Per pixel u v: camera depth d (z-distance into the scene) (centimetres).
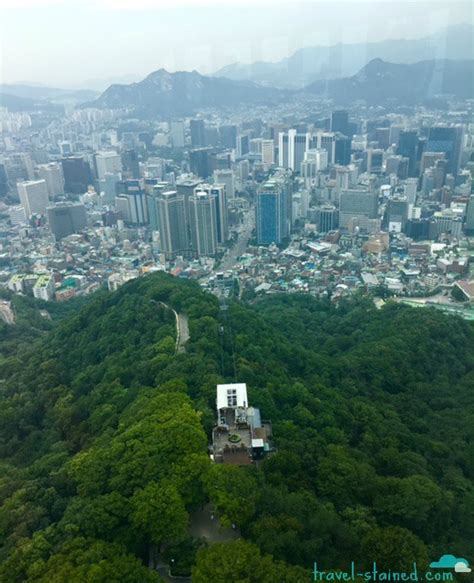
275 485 10294
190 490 9631
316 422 13750
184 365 15362
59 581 7506
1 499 11375
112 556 8144
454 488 12344
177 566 8525
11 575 8331
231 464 10725
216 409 13188
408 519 10050
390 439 13988
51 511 10288
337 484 10581
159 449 10419
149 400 13362
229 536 9462
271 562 7781
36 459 14538
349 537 8881
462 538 10425
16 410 17250
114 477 9981
